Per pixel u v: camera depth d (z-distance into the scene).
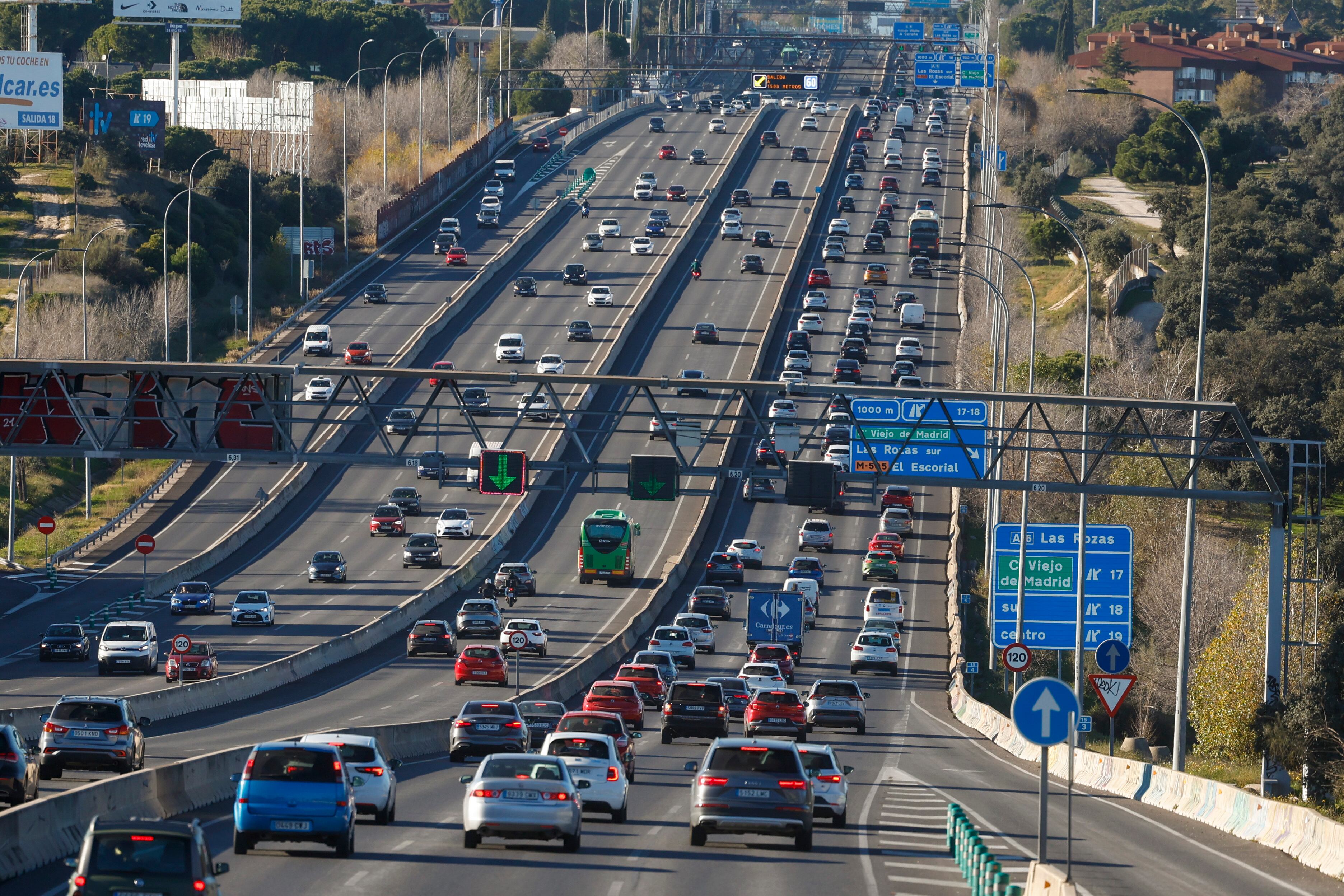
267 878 68.62
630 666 181.38
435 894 66.19
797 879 74.62
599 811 95.00
